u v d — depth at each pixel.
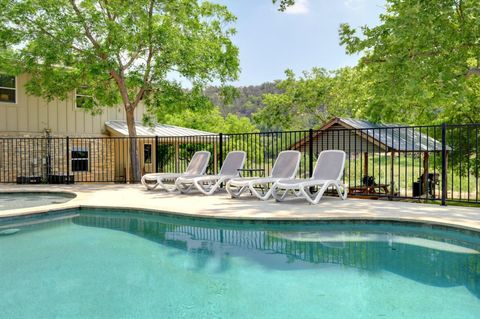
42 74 14.23
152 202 8.34
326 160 8.81
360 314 2.98
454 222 5.64
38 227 6.69
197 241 5.55
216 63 14.98
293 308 3.12
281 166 9.27
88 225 6.85
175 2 14.12
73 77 14.70
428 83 12.20
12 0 12.08
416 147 11.22
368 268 4.20
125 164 18.81
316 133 11.84
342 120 11.23
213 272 4.13
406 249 4.93
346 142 11.34
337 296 3.39
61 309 3.17
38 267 4.36
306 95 28.09
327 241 5.42
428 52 12.07
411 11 10.63
